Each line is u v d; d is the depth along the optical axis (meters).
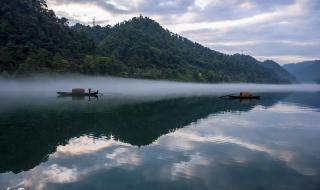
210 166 24.16
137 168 23.70
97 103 74.75
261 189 19.84
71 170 23.41
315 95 137.12
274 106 74.81
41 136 35.19
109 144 31.45
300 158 26.67
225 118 51.28
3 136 35.03
